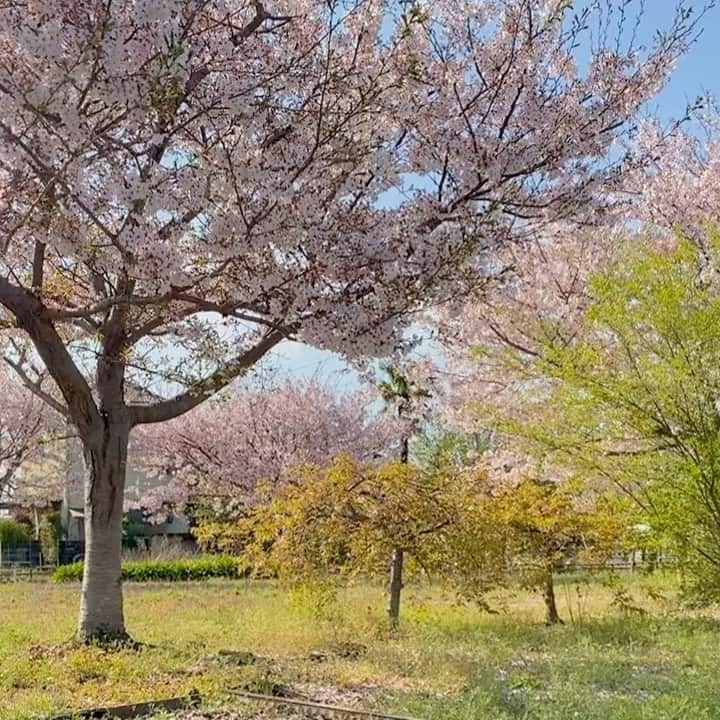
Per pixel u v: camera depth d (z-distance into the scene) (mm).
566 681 7227
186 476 26719
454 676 7621
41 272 8938
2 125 6551
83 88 6742
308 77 7711
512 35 8984
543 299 13078
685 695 6246
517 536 12094
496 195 8711
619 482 8023
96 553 9086
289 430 25359
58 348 8773
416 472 11188
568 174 9195
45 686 6977
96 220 7020
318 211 7570
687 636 10102
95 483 9164
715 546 7605
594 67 9289
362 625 11117
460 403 14367
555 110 8969
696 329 7512
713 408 7578
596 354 8000
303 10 8219
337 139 7738
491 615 13180
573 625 11688
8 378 24578
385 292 7973
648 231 12469
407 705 6238
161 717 5914
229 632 10805
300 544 10984
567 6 8578
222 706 6398
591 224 9867
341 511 10984
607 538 11602
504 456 13289
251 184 7352
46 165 6832
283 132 7590
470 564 11188
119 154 7059
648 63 9367
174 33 6496
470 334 13523
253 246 7473
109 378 9320
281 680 7426
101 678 7332
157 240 7129
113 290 8977
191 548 31938
